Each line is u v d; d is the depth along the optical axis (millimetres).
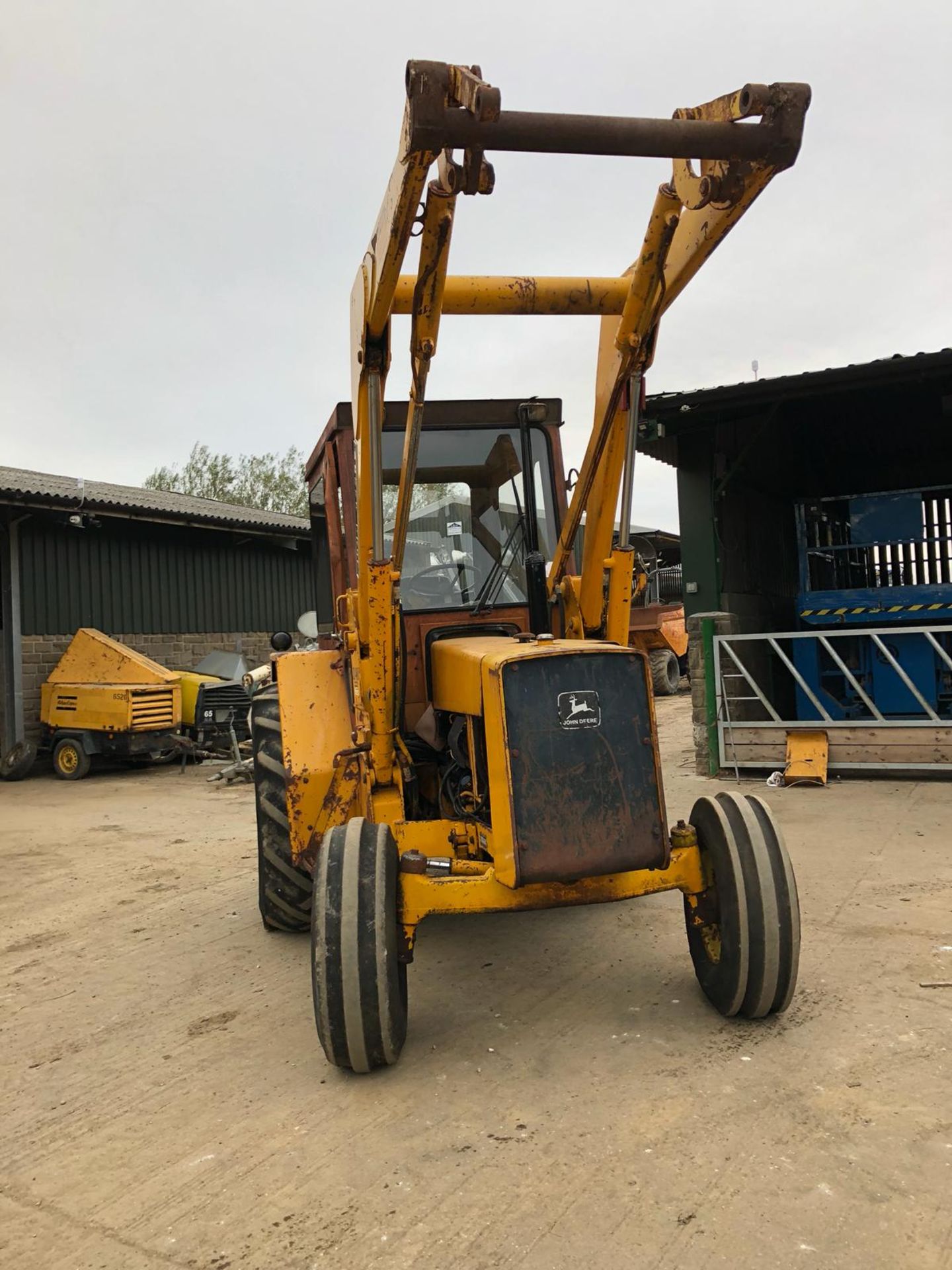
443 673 3598
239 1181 2410
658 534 18875
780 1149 2377
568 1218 2152
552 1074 2875
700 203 2746
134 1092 2969
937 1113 2520
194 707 11828
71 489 12891
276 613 15156
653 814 2936
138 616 13070
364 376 3154
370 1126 2631
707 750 8211
